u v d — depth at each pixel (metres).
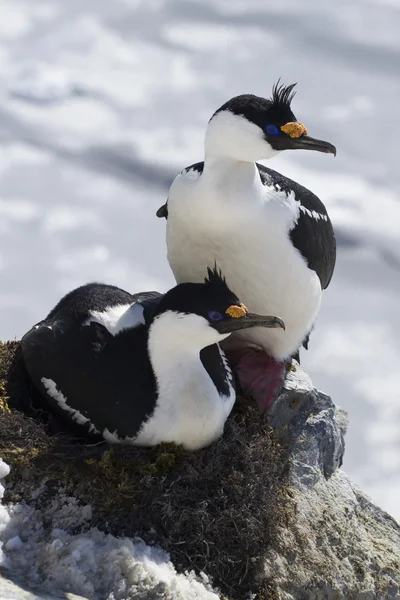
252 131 10.58
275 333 11.66
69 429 10.58
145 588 9.34
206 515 9.97
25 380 10.90
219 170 10.74
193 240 11.26
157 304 10.32
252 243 10.99
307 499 11.45
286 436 11.59
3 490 9.55
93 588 9.26
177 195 11.03
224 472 10.27
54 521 9.70
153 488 9.90
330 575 10.95
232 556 10.19
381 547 11.63
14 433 9.97
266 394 11.56
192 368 10.27
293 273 11.21
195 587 9.68
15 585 8.91
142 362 10.32
